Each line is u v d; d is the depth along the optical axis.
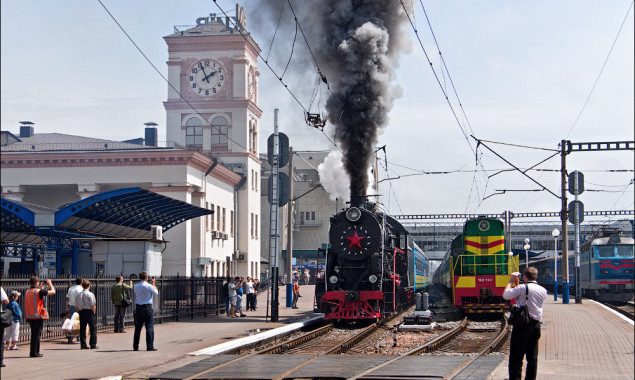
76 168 43.38
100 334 21.73
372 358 15.99
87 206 26.53
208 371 13.58
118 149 46.91
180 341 19.84
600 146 36.22
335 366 14.44
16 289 18.52
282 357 16.11
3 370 13.82
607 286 42.66
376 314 25.08
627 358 15.40
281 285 70.94
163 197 30.28
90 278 22.03
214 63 63.41
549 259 56.31
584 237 73.88
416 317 24.80
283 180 27.72
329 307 25.88
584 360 15.06
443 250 88.25
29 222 26.25
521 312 11.28
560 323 24.77
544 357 15.59
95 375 13.12
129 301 22.20
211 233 55.69
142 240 26.14
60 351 17.23
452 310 36.88
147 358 15.83
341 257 26.02
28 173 42.00
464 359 15.45
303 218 87.00
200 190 52.28
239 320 28.66
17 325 17.34
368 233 25.92
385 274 26.30
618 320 26.06
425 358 15.69
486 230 30.70
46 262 35.38
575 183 37.56
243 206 64.00
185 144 63.28
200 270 52.88
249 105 63.75
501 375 12.73
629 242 43.19
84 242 35.44
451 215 63.50
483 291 29.53
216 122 63.50
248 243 64.12
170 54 63.75
